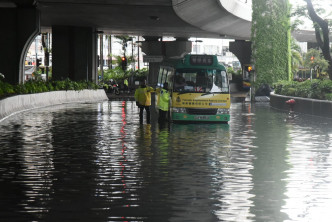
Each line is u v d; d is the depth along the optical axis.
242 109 39.94
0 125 25.09
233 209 8.98
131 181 11.48
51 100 44.41
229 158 14.88
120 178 11.83
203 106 26.59
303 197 9.88
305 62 77.88
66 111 36.00
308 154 15.70
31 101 38.47
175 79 26.75
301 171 12.73
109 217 8.47
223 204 9.35
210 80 26.75
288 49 52.03
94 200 9.65
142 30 69.19
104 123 26.50
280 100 39.53
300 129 23.72
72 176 12.07
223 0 51.62
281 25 51.81
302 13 37.62
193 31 69.75
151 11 47.56
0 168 13.15
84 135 20.89
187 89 26.64
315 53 73.50
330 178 11.80
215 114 26.62
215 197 9.90
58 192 10.34
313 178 11.81
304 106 34.19
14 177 11.94
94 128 23.83
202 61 26.86
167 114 28.02
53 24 59.81
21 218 8.41
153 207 9.12
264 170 12.88
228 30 70.19
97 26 62.06
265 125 25.83
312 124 26.36
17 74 43.06
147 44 81.31
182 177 11.96
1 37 42.91
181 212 8.79
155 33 74.81
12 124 25.64
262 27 51.94
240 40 80.19
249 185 11.03
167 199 9.74
